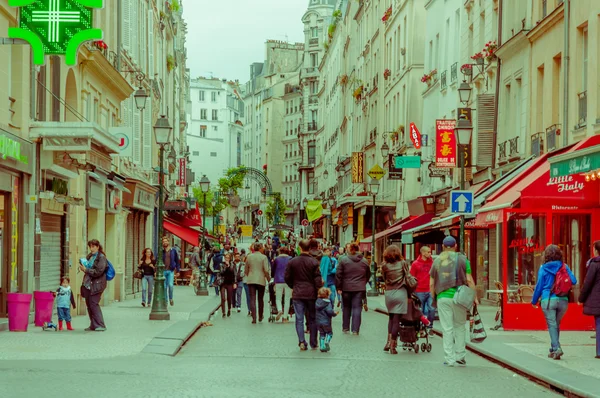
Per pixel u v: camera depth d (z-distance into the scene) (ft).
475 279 125.39
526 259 76.79
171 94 225.35
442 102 148.46
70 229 91.35
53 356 53.88
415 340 61.87
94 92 104.42
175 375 47.01
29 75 74.69
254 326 84.23
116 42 117.19
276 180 522.47
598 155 61.57
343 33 299.79
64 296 71.51
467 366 54.80
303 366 53.06
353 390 43.42
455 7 139.95
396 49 197.26
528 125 102.01
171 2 214.90
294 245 253.24
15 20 70.59
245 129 611.47
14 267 72.33
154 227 168.04
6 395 38.73
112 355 55.26
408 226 142.61
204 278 141.28
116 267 119.44
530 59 101.86
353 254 75.77
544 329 75.66
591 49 80.18
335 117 321.52
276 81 545.03
